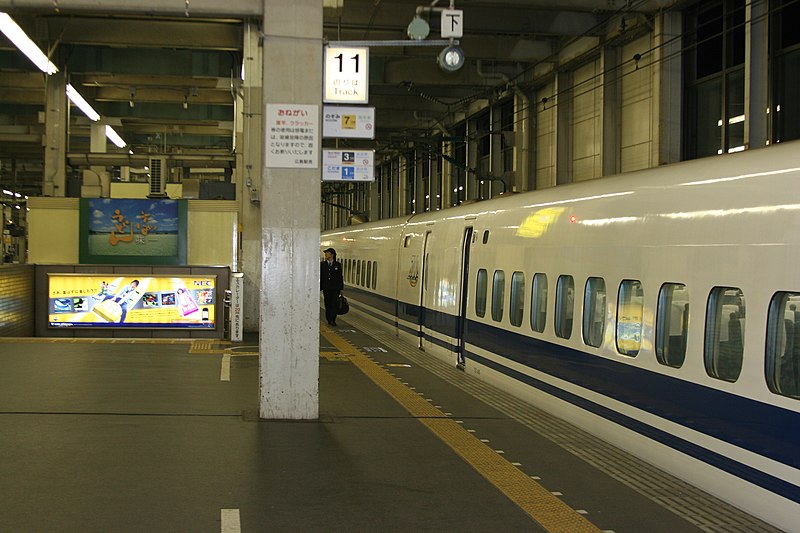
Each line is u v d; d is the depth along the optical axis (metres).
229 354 13.23
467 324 13.33
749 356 6.02
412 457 7.17
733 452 6.19
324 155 8.68
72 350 13.07
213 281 15.83
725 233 6.43
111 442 7.36
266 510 5.67
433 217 16.56
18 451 7.00
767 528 5.65
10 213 41.72
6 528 5.20
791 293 5.66
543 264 10.23
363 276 24.14
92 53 22.53
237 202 17.12
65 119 19.48
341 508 5.76
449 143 36.28
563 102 24.50
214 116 30.72
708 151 18.39
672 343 7.14
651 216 7.61
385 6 20.66
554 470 6.95
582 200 9.27
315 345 8.51
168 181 20.47
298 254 8.48
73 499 5.79
